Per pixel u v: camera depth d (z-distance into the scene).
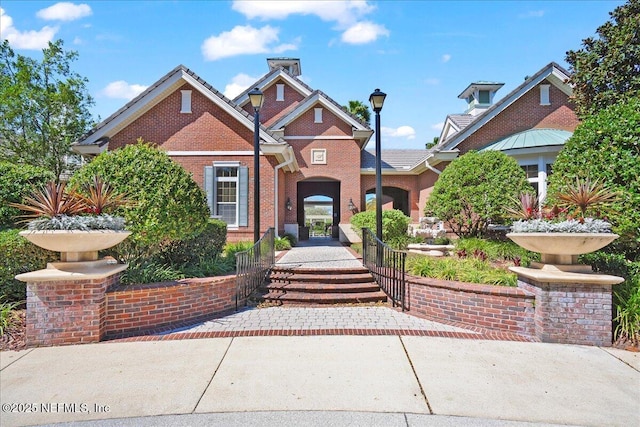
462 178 11.69
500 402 3.58
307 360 4.57
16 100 18.56
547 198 6.79
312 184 22.19
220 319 6.37
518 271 5.77
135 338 5.38
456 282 6.49
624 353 4.85
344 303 7.36
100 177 6.80
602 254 6.59
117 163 7.13
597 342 5.14
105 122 13.73
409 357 4.67
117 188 6.80
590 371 4.29
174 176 7.25
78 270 5.29
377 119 8.93
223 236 10.27
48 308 5.12
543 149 13.49
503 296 5.73
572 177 6.79
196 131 14.16
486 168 11.45
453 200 11.78
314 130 18.86
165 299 5.99
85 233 5.05
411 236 14.04
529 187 11.11
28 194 7.81
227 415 3.36
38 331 5.09
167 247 7.91
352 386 3.90
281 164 14.70
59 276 5.09
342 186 18.69
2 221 7.64
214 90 13.83
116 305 5.57
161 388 3.86
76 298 5.19
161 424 3.22
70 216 5.42
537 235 5.26
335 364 4.45
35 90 19.36
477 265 7.84
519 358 4.66
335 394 3.73
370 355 4.73
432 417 3.32
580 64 12.12
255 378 4.09
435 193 12.42
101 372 4.24
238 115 13.84
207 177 14.02
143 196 6.81
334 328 5.83
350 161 18.77
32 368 4.35
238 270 7.07
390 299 7.40
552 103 15.89
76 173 7.25
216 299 6.75
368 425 3.19
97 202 5.75
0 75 19.27
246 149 14.16
